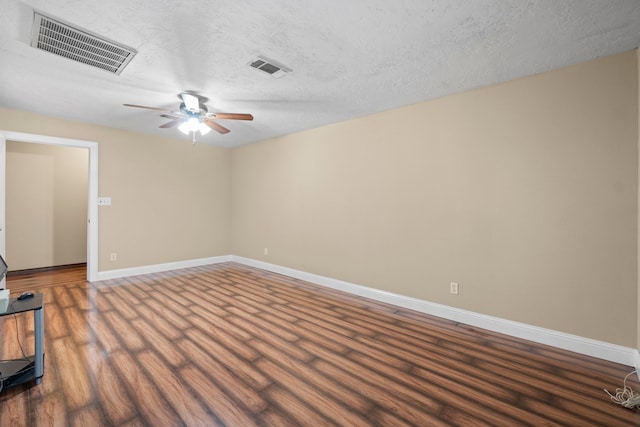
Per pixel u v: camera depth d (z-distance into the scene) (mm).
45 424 1533
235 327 2773
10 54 2268
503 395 1815
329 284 4152
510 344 2480
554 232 2447
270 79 2695
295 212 4668
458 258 2965
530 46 2125
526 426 1561
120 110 3592
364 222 3758
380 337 2600
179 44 2133
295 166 4660
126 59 2342
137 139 4699
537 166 2523
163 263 5035
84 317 2955
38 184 5078
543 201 2496
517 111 2623
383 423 1577
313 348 2391
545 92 2488
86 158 5562
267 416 1618
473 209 2869
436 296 3121
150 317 2980
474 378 1992
